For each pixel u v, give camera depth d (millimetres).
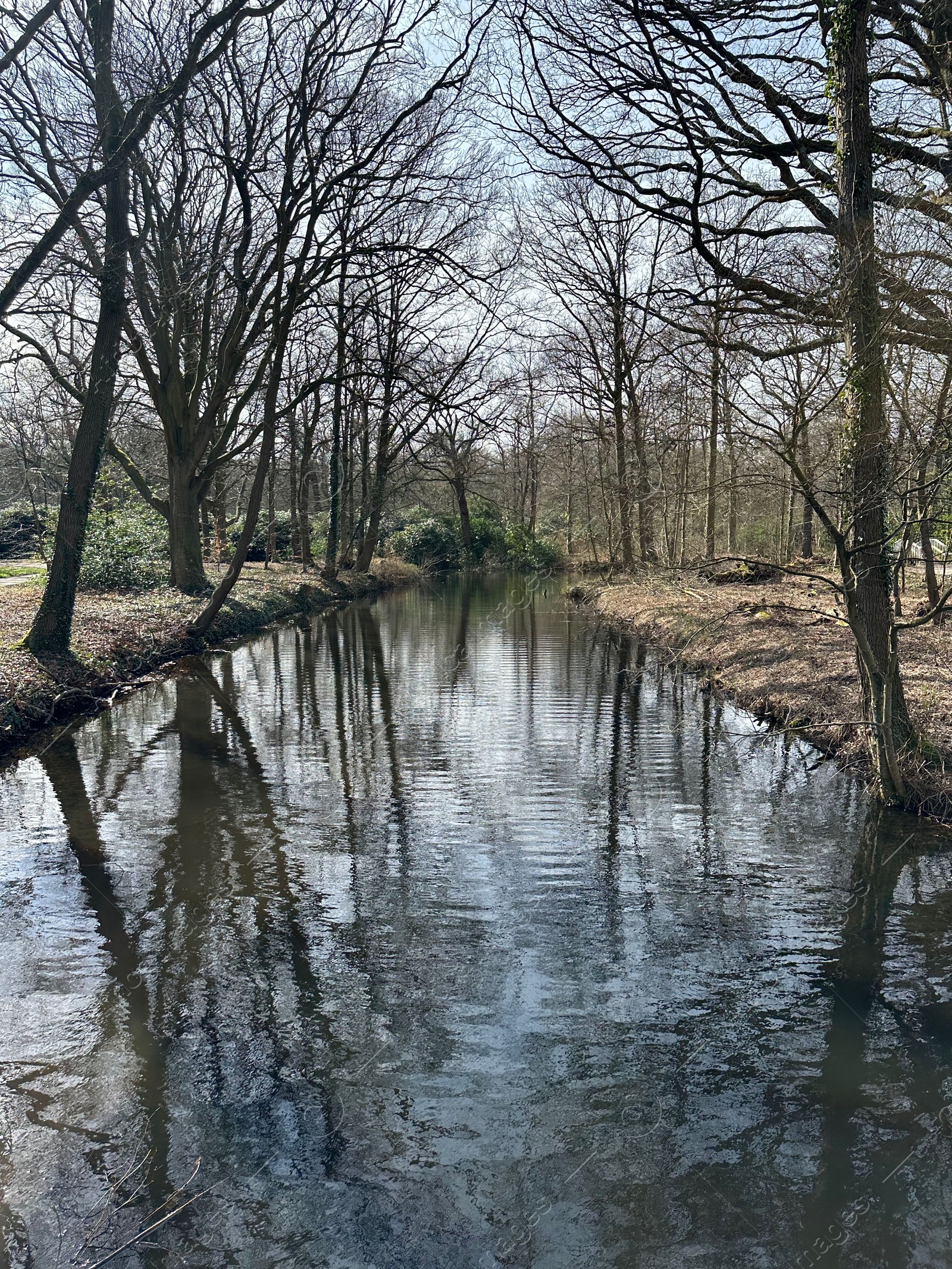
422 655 18109
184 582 21547
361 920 5988
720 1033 4695
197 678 15312
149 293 17328
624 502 26375
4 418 17484
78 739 10977
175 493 21391
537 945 5656
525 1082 4285
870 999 5027
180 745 10742
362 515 32156
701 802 8562
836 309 8312
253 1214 3486
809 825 7891
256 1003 4949
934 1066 4414
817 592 19703
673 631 18281
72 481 12930
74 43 14852
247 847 7336
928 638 13055
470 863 7020
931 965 5406
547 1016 4852
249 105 15227
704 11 9828
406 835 7645
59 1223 3434
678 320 16016
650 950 5613
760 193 9953
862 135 8227
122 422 23312
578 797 8750
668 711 12727
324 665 16812
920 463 7723
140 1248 3320
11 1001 4941
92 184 11281
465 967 5367
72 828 7746
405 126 16422
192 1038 4605
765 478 9266
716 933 5840
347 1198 3568
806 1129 3973
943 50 8641
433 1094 4199
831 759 9609
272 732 11430
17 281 11125
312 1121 4008
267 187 16156
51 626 12992
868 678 8445
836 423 9367
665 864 7016
